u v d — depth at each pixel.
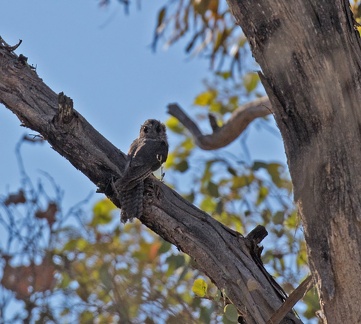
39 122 10.09
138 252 13.62
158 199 9.86
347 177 8.22
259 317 9.14
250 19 8.70
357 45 8.62
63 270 12.05
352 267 8.07
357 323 8.01
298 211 8.58
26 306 11.49
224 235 9.70
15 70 10.24
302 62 8.43
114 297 11.38
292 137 8.55
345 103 8.32
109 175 10.23
